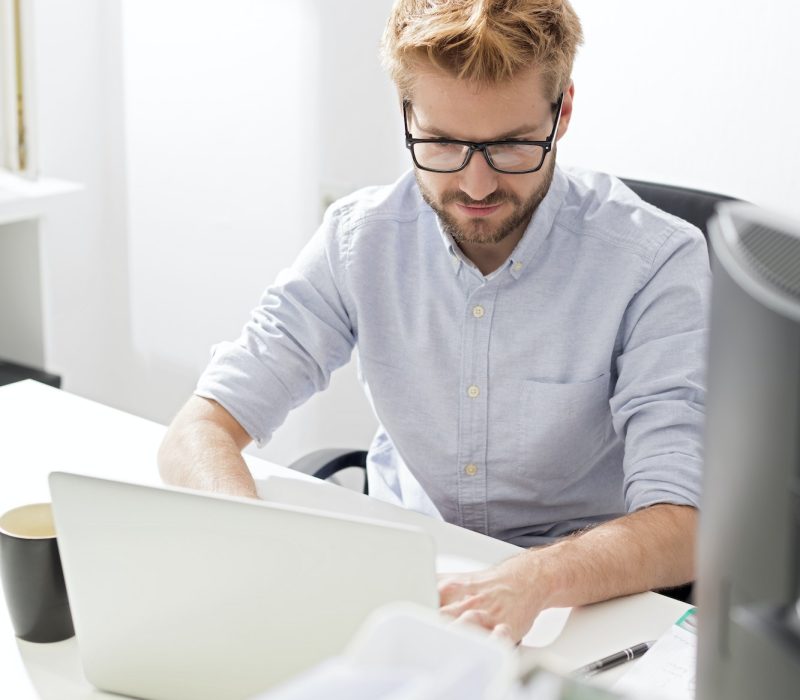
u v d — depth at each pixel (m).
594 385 1.54
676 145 2.29
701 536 0.67
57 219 3.01
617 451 1.61
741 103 2.20
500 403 1.58
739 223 0.62
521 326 1.55
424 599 0.93
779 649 0.61
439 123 1.36
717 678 0.67
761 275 0.58
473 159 1.37
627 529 1.27
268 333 1.64
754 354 0.58
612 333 1.52
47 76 2.89
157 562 1.00
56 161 2.97
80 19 2.93
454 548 1.35
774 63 2.14
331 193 2.74
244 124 2.83
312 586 0.96
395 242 1.62
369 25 2.56
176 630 1.02
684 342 1.45
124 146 3.05
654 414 1.41
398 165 2.62
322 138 2.72
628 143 2.35
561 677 0.70
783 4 2.10
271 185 2.83
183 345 3.12
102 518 1.00
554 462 1.59
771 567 0.61
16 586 1.13
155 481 1.48
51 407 1.72
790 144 2.16
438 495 1.66
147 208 3.06
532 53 1.32
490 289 1.55
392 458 1.74
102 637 1.05
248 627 0.99
